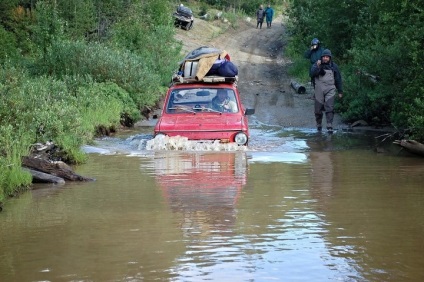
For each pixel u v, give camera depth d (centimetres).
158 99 2067
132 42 2512
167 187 851
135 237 604
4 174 847
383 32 1689
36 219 690
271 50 4047
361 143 1369
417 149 1166
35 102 1170
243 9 6112
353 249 562
